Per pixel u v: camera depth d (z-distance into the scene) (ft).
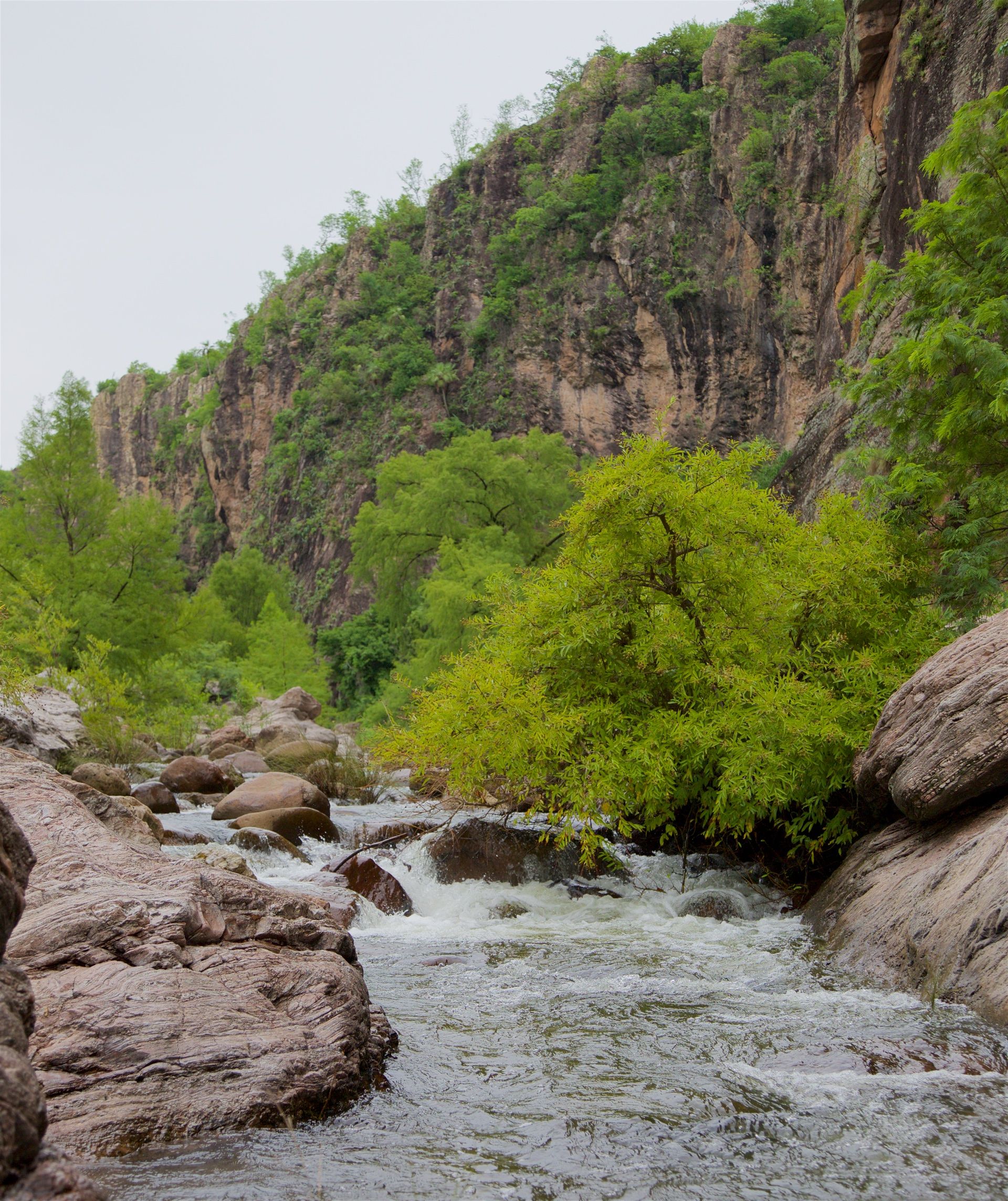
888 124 96.58
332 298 377.71
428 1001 18.85
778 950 23.20
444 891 30.86
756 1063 14.79
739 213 222.07
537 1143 11.82
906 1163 11.18
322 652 211.20
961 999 17.21
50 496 98.94
